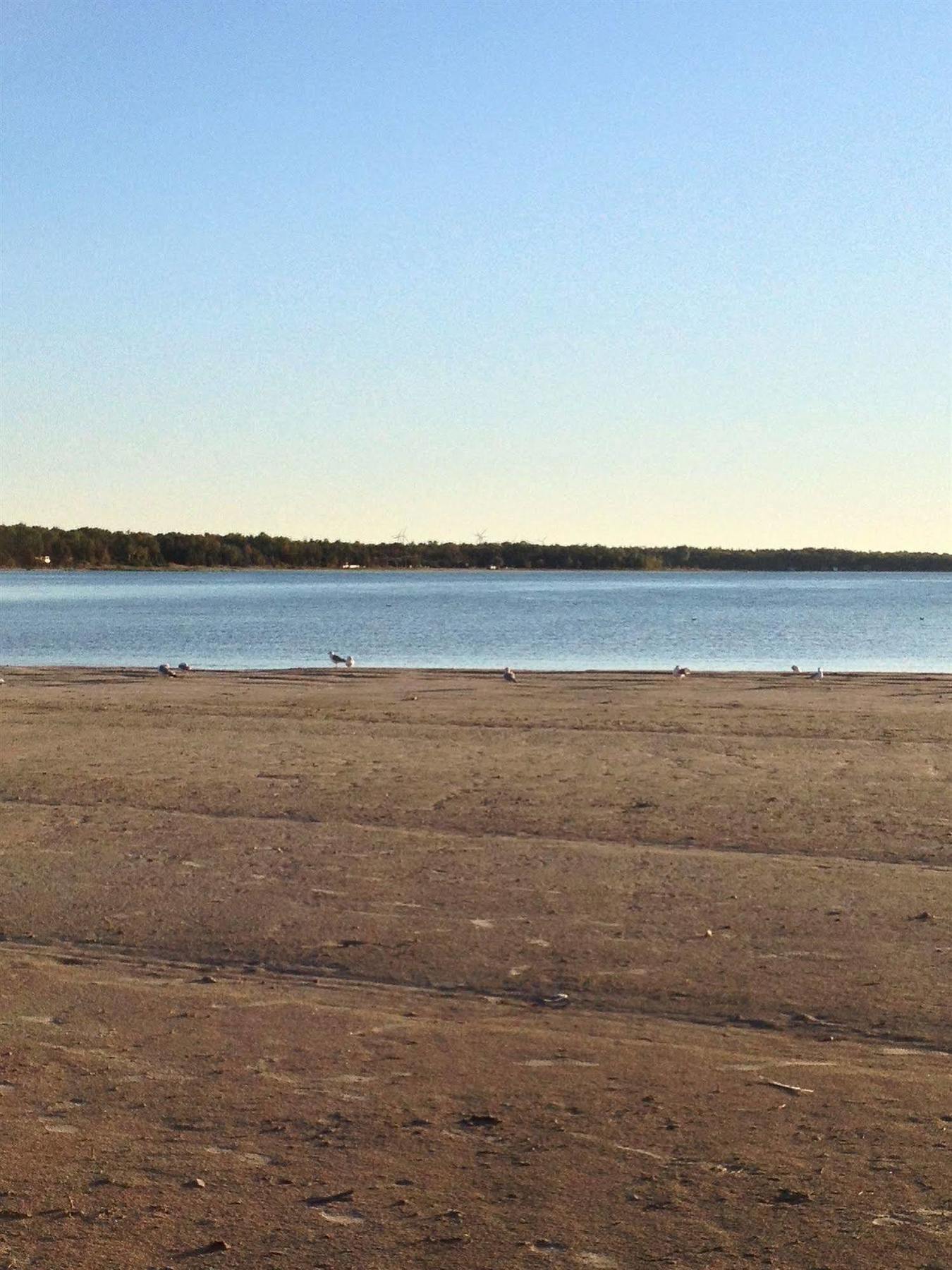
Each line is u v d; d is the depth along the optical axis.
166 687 30.17
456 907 10.45
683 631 64.44
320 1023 7.87
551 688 29.72
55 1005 8.23
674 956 9.11
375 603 104.62
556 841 12.91
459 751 19.08
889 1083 6.83
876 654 48.41
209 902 10.70
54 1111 6.56
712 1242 5.18
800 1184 5.67
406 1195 5.62
